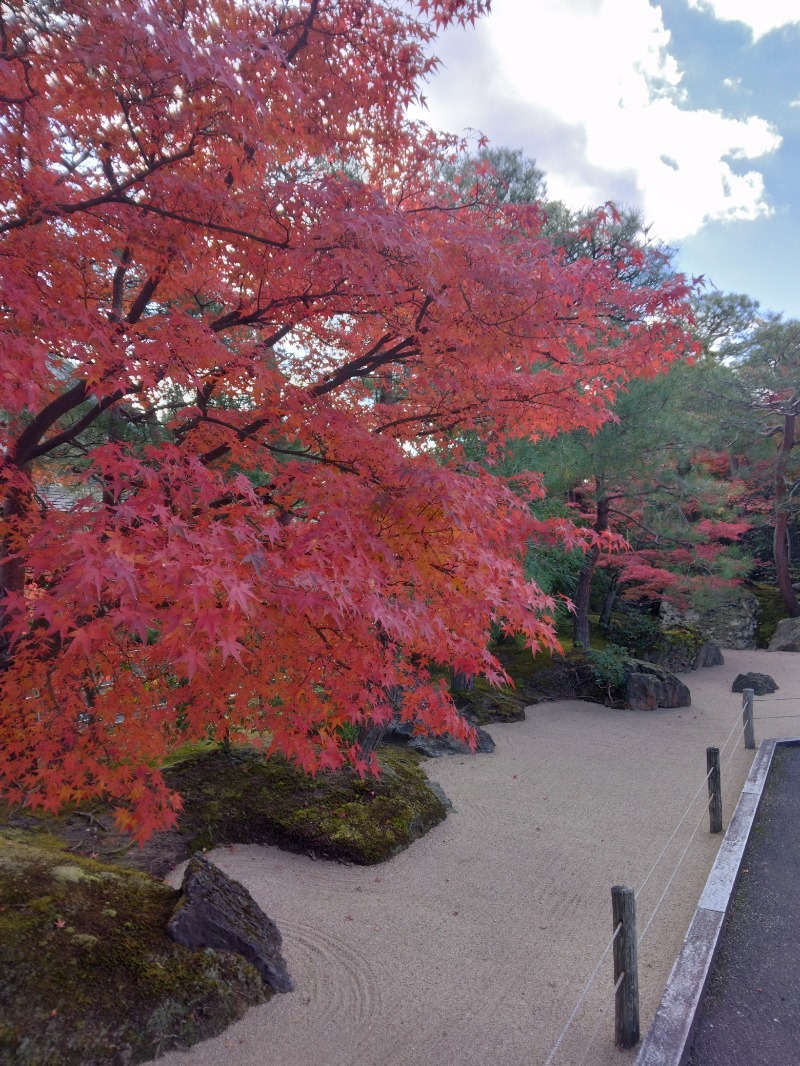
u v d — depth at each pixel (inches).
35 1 107.8
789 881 206.7
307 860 223.6
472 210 181.5
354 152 170.7
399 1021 142.4
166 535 99.7
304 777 256.5
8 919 128.3
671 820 271.1
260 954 147.8
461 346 153.6
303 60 147.0
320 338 181.2
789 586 829.2
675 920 187.2
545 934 182.9
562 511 474.3
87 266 152.3
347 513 120.3
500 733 410.9
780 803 279.0
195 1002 130.9
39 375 109.0
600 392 181.8
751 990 151.6
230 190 144.9
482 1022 142.8
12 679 141.7
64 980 121.5
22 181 130.3
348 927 182.5
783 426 786.8
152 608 91.4
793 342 728.3
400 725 375.2
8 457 148.5
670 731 426.3
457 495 124.0
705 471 732.7
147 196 140.7
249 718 149.5
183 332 138.7
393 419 184.5
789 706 495.2
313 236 133.4
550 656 543.5
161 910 146.9
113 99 123.4
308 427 158.4
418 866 226.1
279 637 128.0
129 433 249.8
